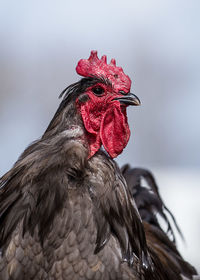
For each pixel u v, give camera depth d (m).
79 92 9.02
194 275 11.59
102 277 8.39
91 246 8.39
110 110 9.06
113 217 8.58
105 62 9.43
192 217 18.88
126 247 8.61
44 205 8.37
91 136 8.99
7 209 8.56
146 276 8.91
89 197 8.51
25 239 8.39
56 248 8.36
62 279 8.34
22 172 8.57
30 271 8.37
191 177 20.39
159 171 21.58
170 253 11.41
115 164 8.99
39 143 8.84
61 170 8.45
